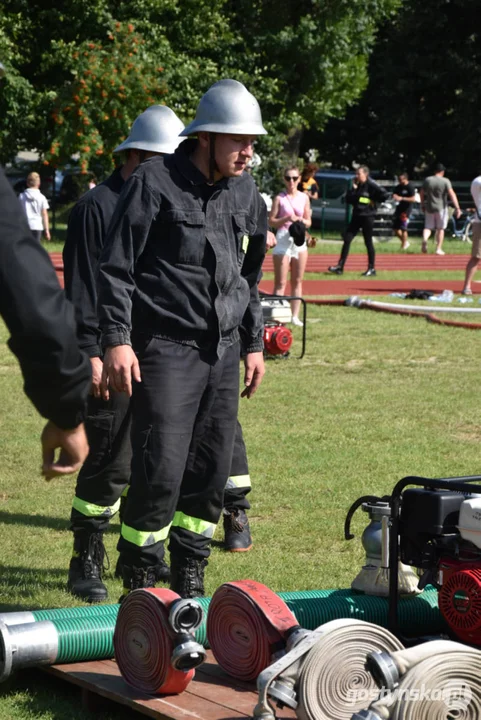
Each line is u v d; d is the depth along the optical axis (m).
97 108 29.39
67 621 4.29
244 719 3.76
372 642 3.64
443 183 32.97
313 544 6.34
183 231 4.61
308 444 8.85
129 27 30.47
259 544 6.36
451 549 4.05
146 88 29.62
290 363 13.00
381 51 49.44
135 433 4.66
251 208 4.86
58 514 7.02
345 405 10.54
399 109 48.53
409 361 13.22
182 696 3.99
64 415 2.12
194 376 4.66
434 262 31.28
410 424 9.70
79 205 5.45
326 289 21.88
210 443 4.84
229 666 4.17
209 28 35.12
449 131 48.47
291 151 40.47
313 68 38.31
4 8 32.69
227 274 4.69
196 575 4.97
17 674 4.50
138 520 4.68
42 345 2.04
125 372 4.45
